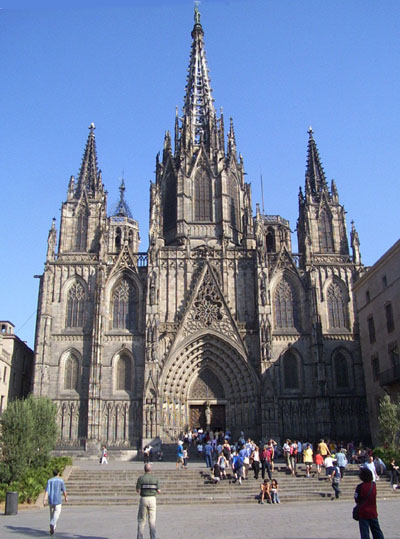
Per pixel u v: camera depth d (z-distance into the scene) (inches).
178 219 3937.0
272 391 3292.3
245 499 1761.8
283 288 3671.3
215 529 1176.2
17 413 1939.0
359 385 3452.3
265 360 3363.7
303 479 2064.5
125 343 3481.8
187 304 3528.5
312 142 4207.7
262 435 3211.1
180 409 3425.2
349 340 3550.7
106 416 3326.8
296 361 3499.0
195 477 2127.2
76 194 3939.5
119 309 3592.5
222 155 4158.5
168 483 2020.2
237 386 3472.0
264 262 3590.1
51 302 3558.1
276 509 1546.5
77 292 3622.0
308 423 3351.4
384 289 3041.3
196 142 4343.0
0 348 3280.0
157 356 3346.5
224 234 3887.8
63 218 3833.7
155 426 3174.2
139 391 3376.0
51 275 3617.1
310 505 1644.9
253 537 1056.2
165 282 3644.2
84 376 3403.1
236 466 2038.6
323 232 3900.1
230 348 3484.3
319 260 3791.8
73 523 1305.4
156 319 3417.8
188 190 4037.9
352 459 2566.4
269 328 3432.6
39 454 2114.9
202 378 3558.1
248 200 4133.9
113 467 2486.5
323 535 1059.9
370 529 820.6
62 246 3767.2
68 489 1964.8
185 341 3452.3
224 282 3646.7
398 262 2874.0
